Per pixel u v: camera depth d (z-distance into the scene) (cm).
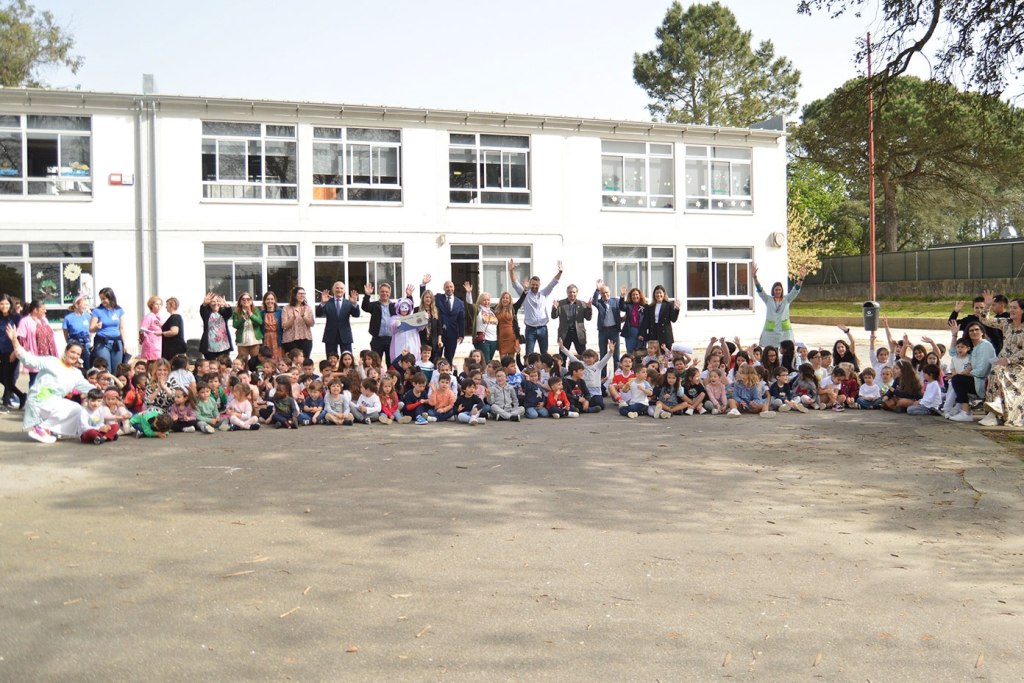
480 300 1625
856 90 1573
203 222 2312
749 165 2917
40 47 4200
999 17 1330
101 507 720
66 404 1061
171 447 1018
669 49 5391
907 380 1341
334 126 2431
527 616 496
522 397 1316
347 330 1529
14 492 774
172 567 570
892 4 1427
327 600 516
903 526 688
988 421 1196
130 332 2261
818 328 3525
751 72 5469
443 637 466
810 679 424
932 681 425
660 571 575
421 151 2516
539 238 2645
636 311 1677
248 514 701
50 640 457
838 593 541
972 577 575
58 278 2216
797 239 5122
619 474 866
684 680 421
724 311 2888
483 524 678
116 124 2242
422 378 1257
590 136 2695
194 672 422
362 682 414
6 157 2177
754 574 573
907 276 4712
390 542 629
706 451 998
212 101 2298
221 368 1263
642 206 2777
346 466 902
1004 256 4203
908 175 4453
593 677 422
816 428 1178
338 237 2438
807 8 1519
